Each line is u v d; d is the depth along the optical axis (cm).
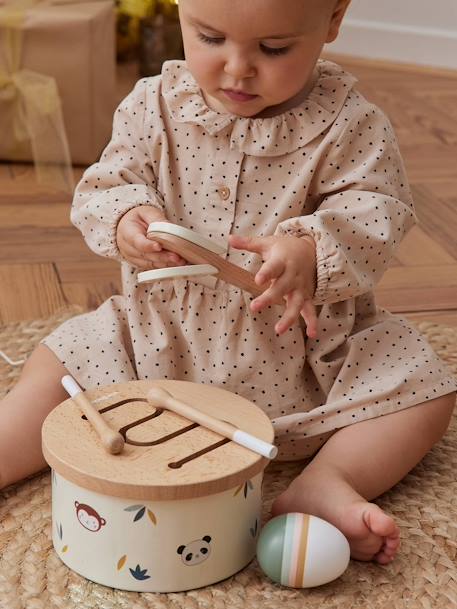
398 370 110
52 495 97
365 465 103
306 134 109
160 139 113
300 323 110
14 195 200
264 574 95
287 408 111
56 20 204
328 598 92
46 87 203
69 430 95
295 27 98
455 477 112
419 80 291
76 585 92
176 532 89
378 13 309
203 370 112
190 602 91
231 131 110
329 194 110
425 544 100
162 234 97
